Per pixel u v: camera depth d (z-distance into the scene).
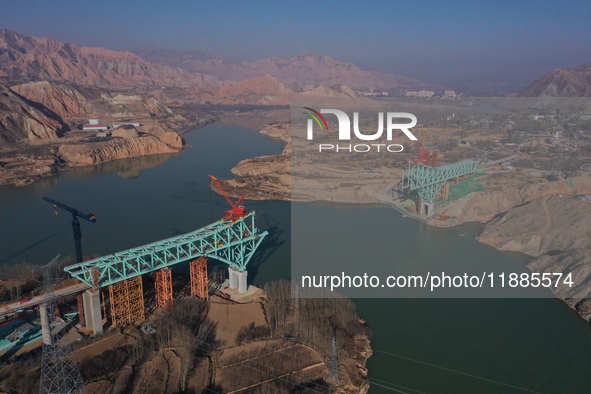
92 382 95.00
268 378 98.50
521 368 108.44
